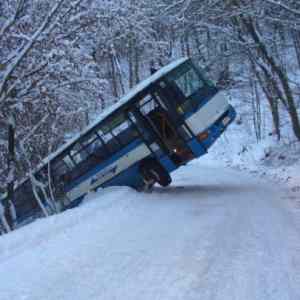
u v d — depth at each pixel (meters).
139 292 5.87
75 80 14.57
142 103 15.94
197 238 8.57
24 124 15.57
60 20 13.48
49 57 13.16
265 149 30.59
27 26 13.95
